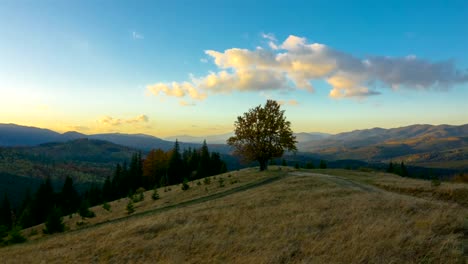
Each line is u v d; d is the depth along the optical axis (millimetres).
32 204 73312
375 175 50906
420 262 11000
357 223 17359
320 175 48688
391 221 16781
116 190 93500
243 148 58656
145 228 22703
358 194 28500
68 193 82250
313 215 20938
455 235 13195
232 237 17953
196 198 40969
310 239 15594
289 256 13453
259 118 57250
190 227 21438
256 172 56938
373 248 12781
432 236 13297
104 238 22016
